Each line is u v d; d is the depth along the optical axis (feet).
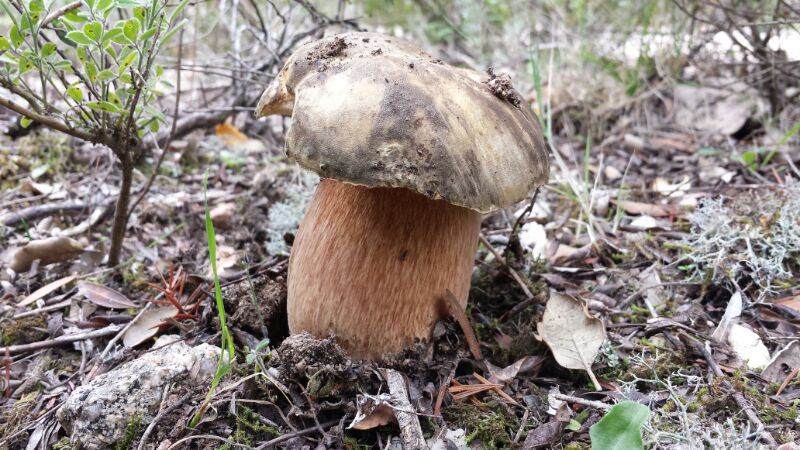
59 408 0.66
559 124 1.51
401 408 0.62
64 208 1.05
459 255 0.69
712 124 1.40
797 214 0.91
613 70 1.51
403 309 0.66
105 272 0.92
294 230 1.02
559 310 0.75
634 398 0.67
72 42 0.77
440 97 0.58
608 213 1.12
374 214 0.65
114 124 0.79
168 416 0.62
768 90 1.36
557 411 0.65
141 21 0.72
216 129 1.40
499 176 0.58
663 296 0.87
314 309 0.66
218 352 0.68
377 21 2.10
